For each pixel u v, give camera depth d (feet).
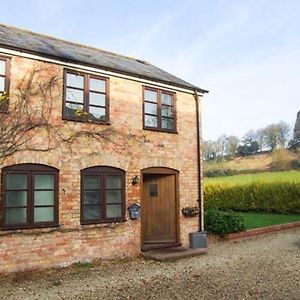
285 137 153.28
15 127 29.19
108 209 34.68
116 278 27.76
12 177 29.22
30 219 29.78
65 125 32.35
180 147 41.19
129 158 36.55
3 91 29.17
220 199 82.84
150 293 23.61
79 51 39.68
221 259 34.68
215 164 148.25
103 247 33.86
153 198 40.55
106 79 35.63
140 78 37.83
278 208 73.61
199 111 43.37
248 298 22.33
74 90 33.45
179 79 44.50
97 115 34.76
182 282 26.30
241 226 46.11
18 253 28.96
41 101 31.14
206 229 44.88
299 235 50.01
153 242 39.58
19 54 30.32
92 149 33.88
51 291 24.26
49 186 31.09
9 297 22.91
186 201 41.19
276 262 32.65
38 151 30.55
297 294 23.02
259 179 81.51
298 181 73.05
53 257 30.71
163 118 40.22
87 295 23.30
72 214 32.09
